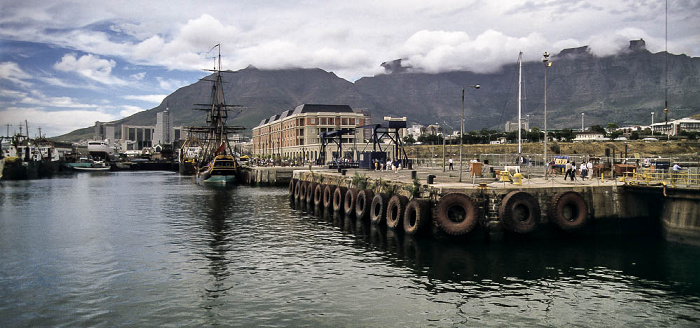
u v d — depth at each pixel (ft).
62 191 261.24
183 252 94.53
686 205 93.81
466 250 90.48
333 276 75.00
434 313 58.34
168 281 73.36
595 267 78.69
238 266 82.43
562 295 64.90
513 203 96.32
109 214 156.15
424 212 101.55
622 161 156.76
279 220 138.82
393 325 54.65
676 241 95.45
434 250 90.68
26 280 74.43
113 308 60.95
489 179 139.13
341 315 57.82
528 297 64.13
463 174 170.19
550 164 167.63
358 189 140.67
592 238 101.45
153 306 61.62
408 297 64.28
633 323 55.47
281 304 62.03
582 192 104.32
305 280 73.00
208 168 352.08
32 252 95.50
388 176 158.30
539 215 98.17
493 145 472.85
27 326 54.85
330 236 110.63
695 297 64.18
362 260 85.30
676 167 117.19
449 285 69.41
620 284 69.67
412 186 109.60
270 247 98.73
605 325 54.85
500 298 63.72
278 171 315.78
